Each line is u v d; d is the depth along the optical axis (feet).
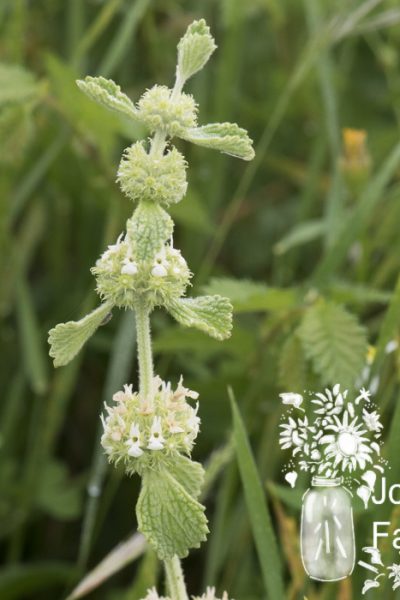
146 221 1.55
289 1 3.23
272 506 2.17
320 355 2.02
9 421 2.63
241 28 2.92
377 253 2.63
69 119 2.52
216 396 2.30
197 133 1.57
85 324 1.58
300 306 2.14
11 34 2.78
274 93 3.16
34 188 2.90
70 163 2.78
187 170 2.94
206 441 2.39
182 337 2.17
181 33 3.17
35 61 3.09
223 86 2.93
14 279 2.71
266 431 2.19
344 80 3.10
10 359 2.86
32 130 2.47
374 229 2.66
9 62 2.78
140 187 1.55
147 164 1.55
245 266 3.11
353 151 2.40
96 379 2.90
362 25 2.54
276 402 2.24
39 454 2.55
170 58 3.17
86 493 2.69
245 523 2.16
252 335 2.21
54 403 2.53
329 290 2.18
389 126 3.15
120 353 2.29
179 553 1.57
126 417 1.59
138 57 3.22
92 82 1.55
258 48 3.30
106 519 2.68
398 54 3.17
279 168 3.06
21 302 2.67
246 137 1.57
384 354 2.00
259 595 2.20
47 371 2.77
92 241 2.90
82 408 2.91
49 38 3.18
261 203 3.18
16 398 2.64
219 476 2.43
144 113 1.56
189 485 1.60
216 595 2.17
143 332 1.59
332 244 2.19
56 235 2.99
